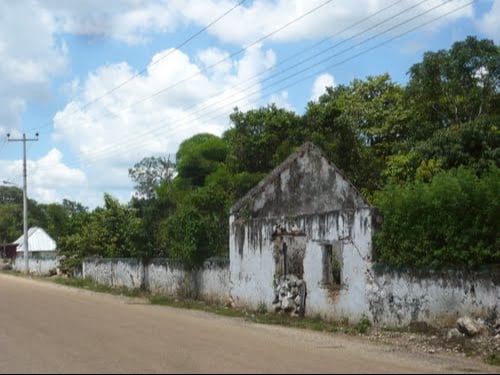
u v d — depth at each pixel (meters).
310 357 11.07
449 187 13.95
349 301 16.83
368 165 32.41
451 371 10.16
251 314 20.14
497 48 29.77
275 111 36.12
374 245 16.09
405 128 37.91
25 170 54.81
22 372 9.97
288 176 21.52
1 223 91.88
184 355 11.19
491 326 12.91
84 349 12.11
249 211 21.80
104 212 39.66
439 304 14.19
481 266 13.30
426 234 14.43
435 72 29.97
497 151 24.73
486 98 29.50
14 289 32.72
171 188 42.50
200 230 24.39
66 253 44.72
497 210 13.02
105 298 27.45
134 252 30.50
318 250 18.14
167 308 22.55
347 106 40.16
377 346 13.19
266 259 20.39
